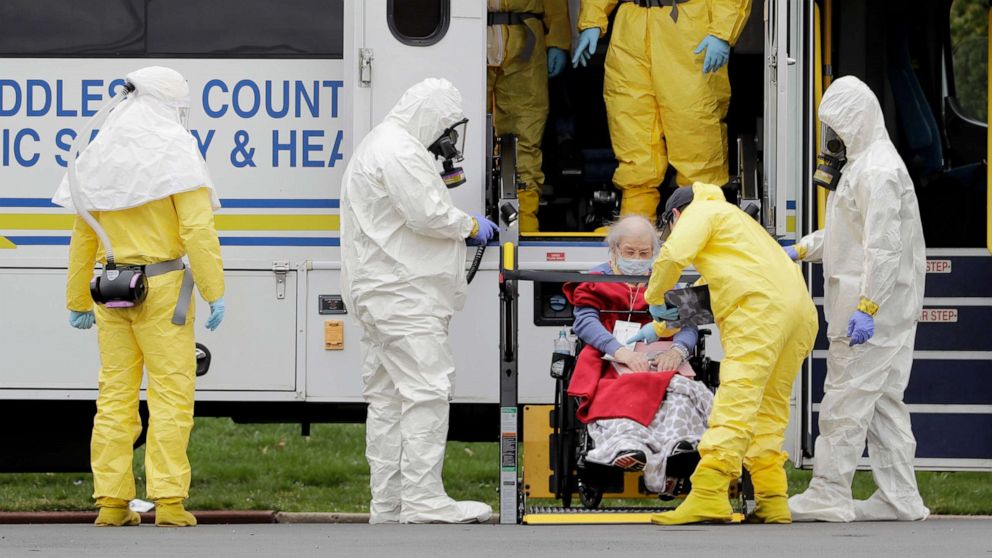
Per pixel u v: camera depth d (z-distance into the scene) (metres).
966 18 32.41
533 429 26.55
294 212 29.42
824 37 31.00
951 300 30.02
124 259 25.14
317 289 29.30
